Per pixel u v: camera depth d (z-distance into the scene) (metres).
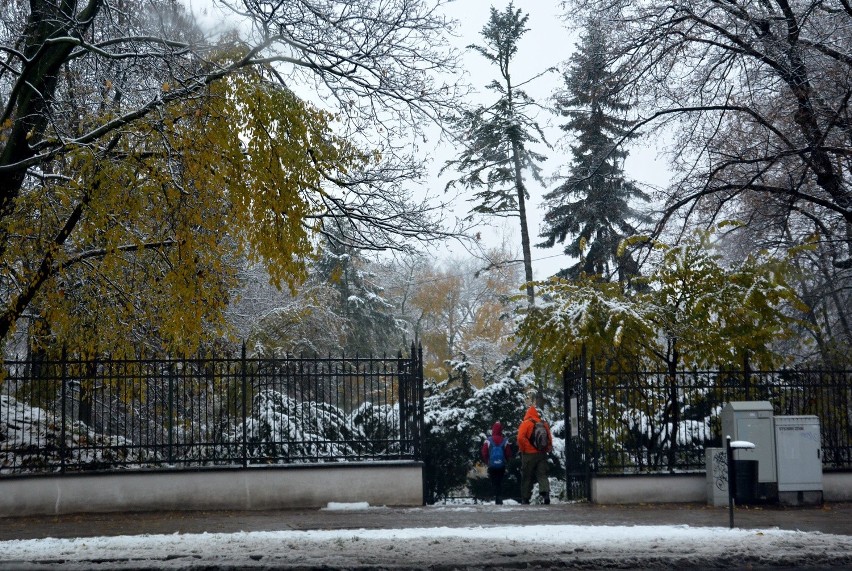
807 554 9.73
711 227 20.25
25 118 15.70
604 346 17.62
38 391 15.56
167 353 16.67
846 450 16.70
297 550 9.93
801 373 16.98
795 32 20.06
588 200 34.50
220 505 15.45
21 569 8.91
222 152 13.57
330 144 14.85
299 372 16.39
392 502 16.06
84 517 14.65
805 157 20.38
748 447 12.55
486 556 9.45
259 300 28.55
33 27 16.06
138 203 13.82
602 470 16.42
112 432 17.86
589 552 9.80
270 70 14.93
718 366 17.70
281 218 13.30
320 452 16.41
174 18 15.36
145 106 14.16
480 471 28.83
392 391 16.78
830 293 23.23
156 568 8.81
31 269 15.34
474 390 23.11
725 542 10.62
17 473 15.05
